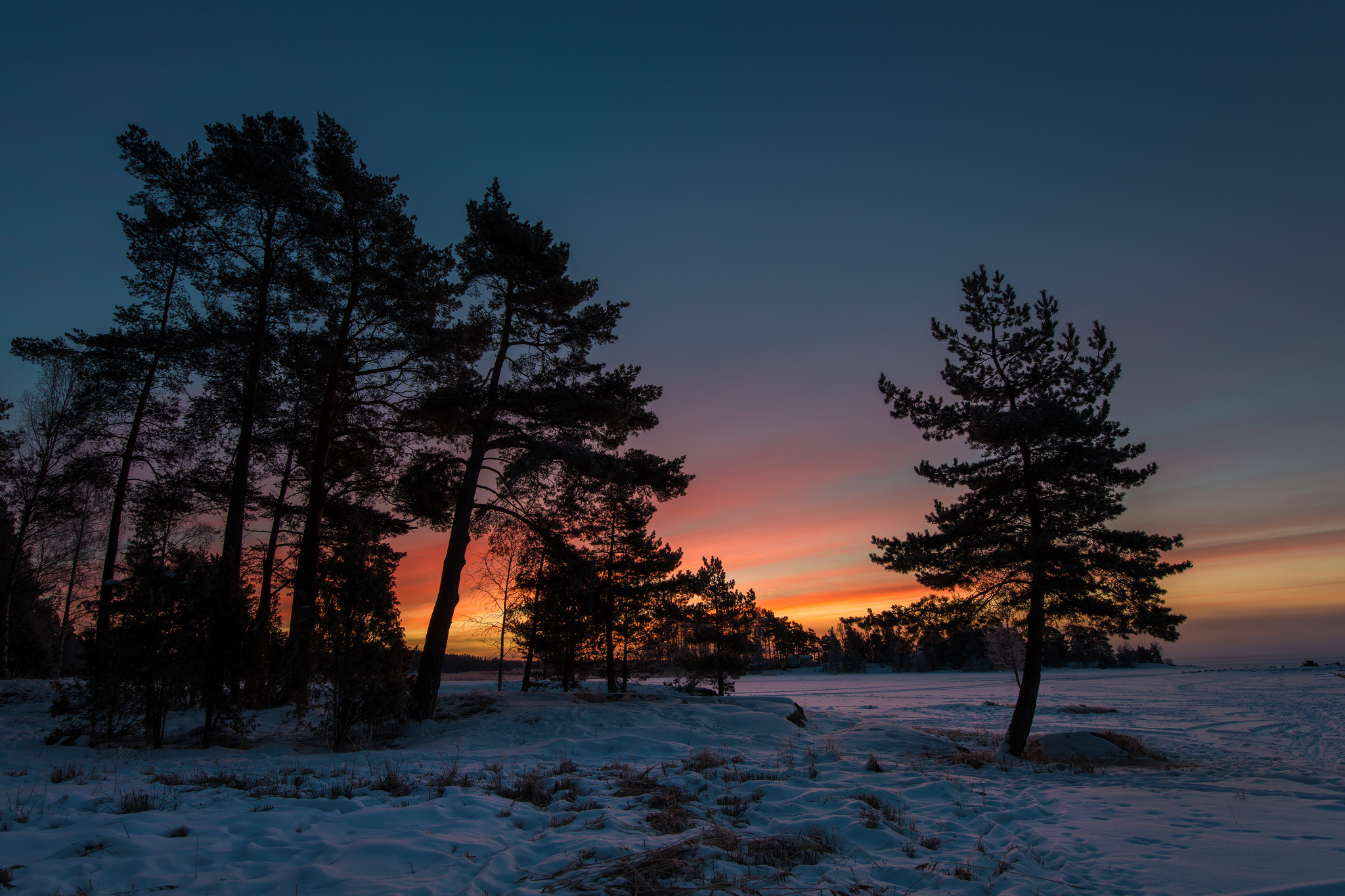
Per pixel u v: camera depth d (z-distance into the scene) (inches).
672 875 181.5
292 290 682.2
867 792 323.9
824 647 5541.3
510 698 698.2
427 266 708.0
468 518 634.8
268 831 207.8
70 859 173.2
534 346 684.1
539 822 239.5
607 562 981.8
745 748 510.0
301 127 679.1
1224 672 3966.5
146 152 628.7
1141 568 582.2
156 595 429.4
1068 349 661.9
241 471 645.9
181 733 492.4
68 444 792.9
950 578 631.2
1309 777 462.0
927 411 672.4
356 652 458.0
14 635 1025.5
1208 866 207.9
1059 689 2395.4
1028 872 203.8
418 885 161.0
